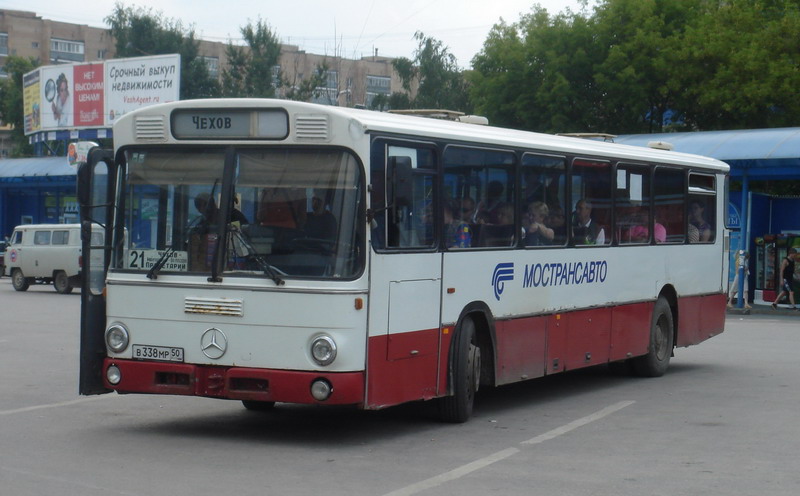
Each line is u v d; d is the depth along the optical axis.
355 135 8.93
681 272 15.52
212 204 9.25
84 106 54.81
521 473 8.21
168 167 9.45
